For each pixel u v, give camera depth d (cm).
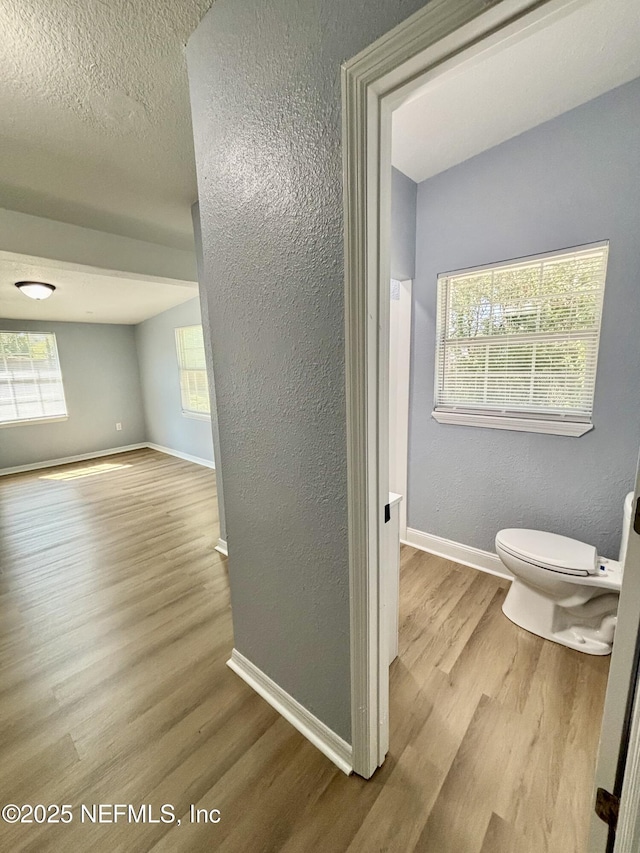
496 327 212
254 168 110
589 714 141
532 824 107
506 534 196
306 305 104
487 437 222
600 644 169
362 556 106
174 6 107
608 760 88
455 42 69
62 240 246
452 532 247
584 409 189
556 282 189
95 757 130
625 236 165
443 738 133
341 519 109
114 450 623
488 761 125
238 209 119
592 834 93
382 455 104
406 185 219
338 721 125
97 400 597
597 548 191
